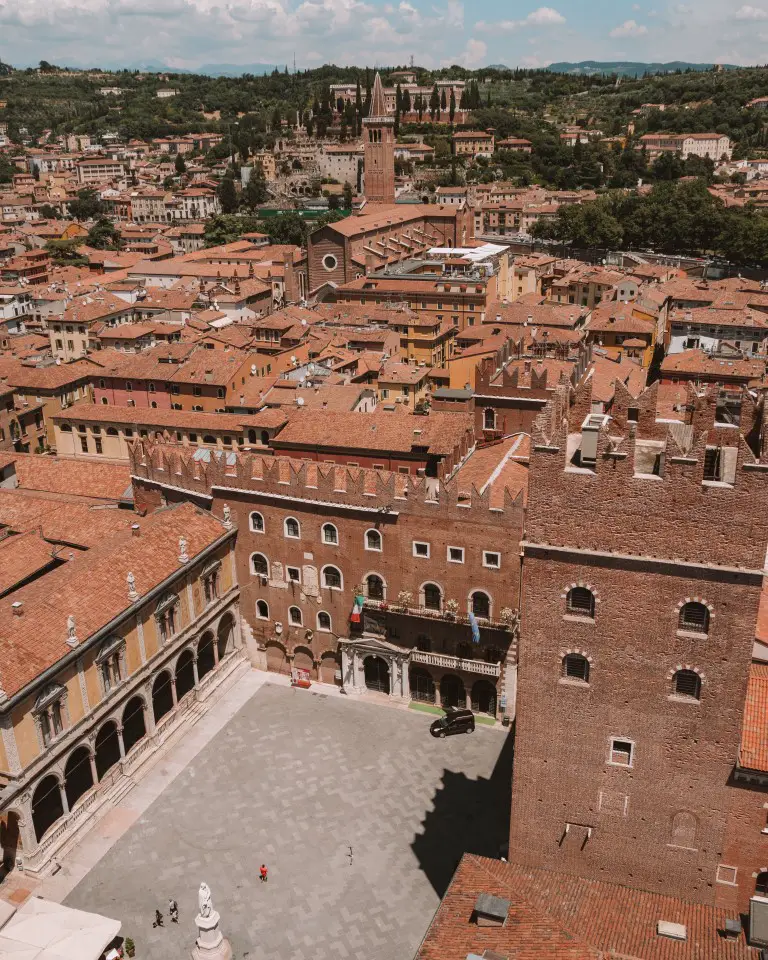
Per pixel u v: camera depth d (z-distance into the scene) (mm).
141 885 62594
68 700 64625
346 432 96125
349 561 80688
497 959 38062
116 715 70375
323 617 84250
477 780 72562
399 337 188375
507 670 77375
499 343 151250
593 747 45719
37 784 61906
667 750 44344
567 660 44844
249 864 64438
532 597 43844
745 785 43719
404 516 76688
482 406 91812
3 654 60969
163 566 76125
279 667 88688
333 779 73000
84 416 135750
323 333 181375
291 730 79250
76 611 67750
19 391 154625
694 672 42406
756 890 45875
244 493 82812
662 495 39875
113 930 53750
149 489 91188
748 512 38844
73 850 65625
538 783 47594
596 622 43094
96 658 67375
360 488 77375
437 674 80625
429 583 78125
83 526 86500
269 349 179750
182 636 78125
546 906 44094
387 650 80875
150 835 67250
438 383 164000
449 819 68438
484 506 73375
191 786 72438
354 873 63562
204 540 81312
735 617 40656
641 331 166375
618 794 46219
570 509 41531
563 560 42594
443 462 80062
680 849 46062
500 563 74500
